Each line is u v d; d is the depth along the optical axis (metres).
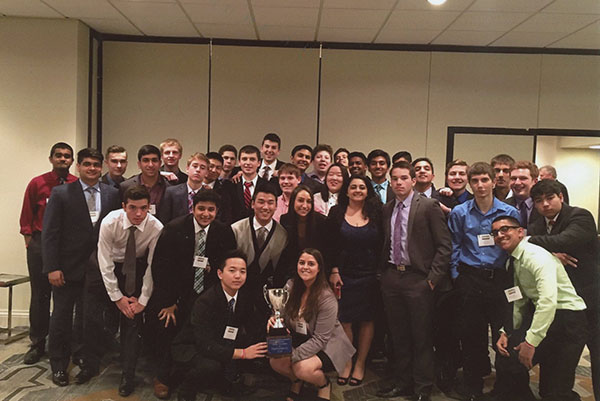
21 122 4.54
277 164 4.23
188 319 3.04
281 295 2.99
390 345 3.56
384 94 5.21
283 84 5.19
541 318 2.67
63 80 4.53
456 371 3.32
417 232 3.10
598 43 4.96
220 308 2.94
